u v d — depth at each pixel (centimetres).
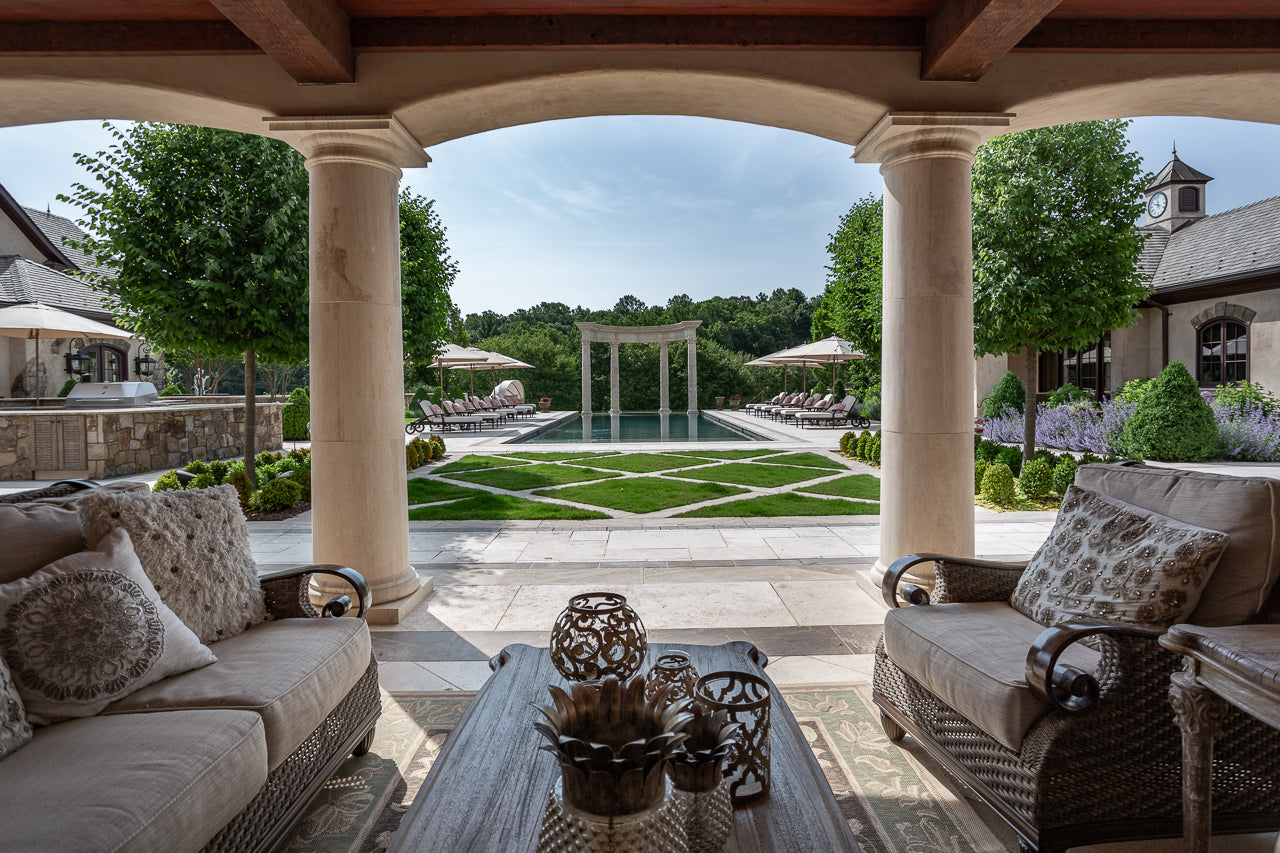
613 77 394
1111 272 764
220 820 162
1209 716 167
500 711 191
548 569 518
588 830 110
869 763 255
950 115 393
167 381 2481
